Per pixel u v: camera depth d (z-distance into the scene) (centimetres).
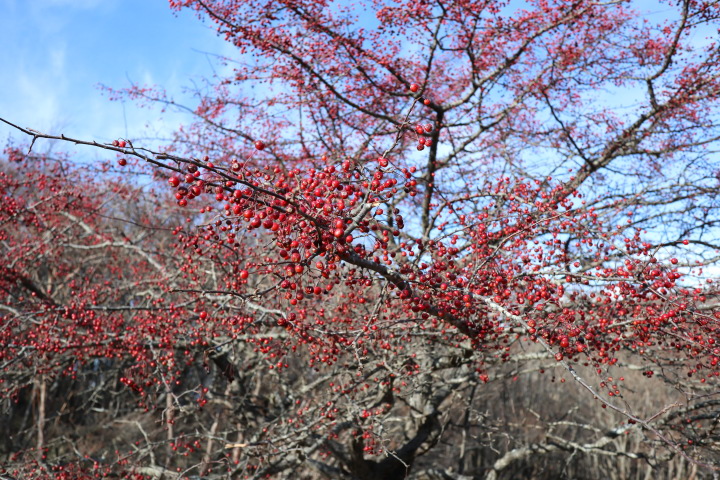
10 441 1504
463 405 1046
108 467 827
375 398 879
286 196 351
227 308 686
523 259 569
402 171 366
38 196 1089
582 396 1927
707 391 761
